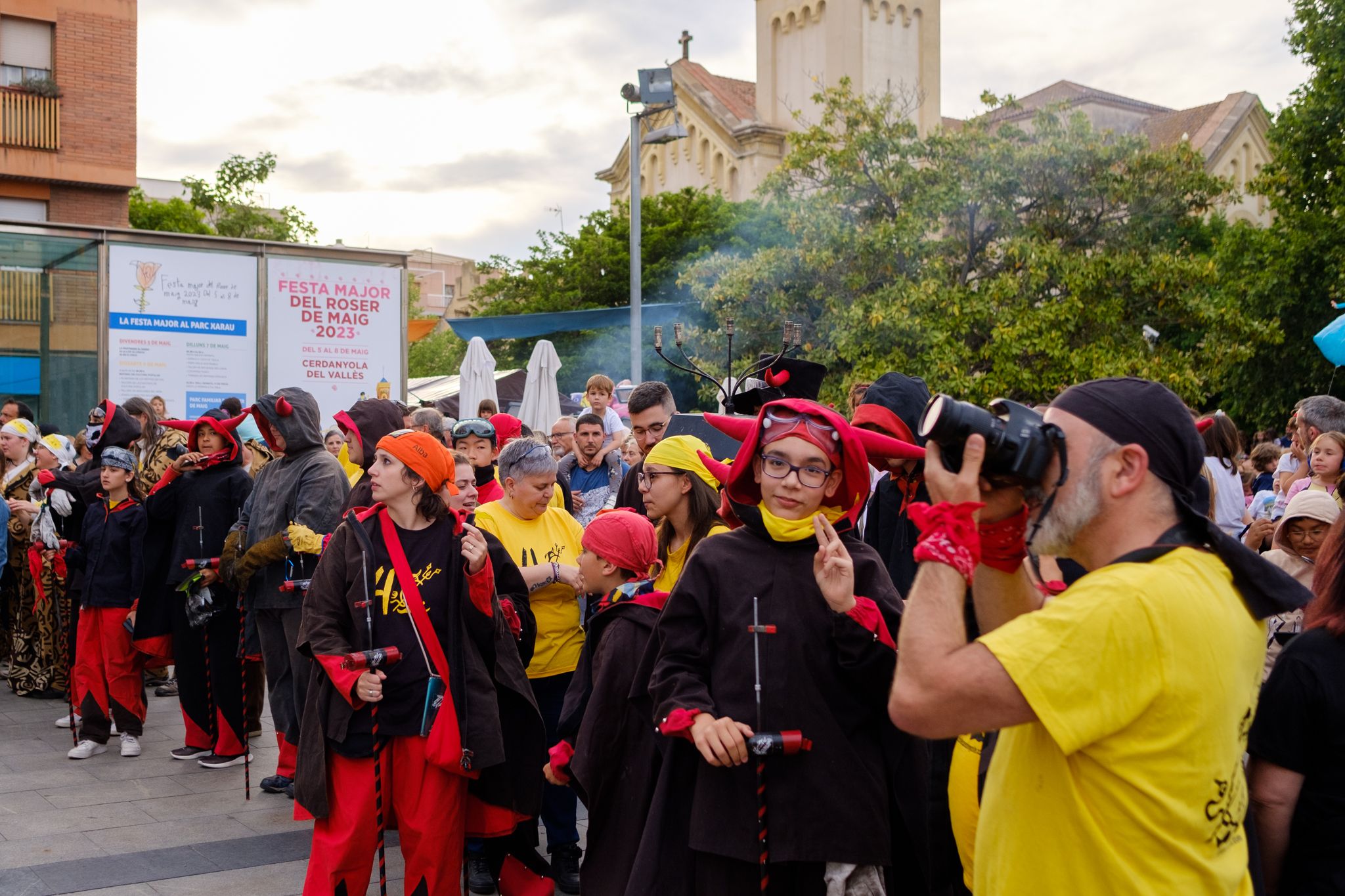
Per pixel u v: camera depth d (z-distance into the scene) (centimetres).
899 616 310
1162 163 2216
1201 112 4291
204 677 708
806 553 314
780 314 2281
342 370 1770
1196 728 183
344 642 437
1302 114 2280
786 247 2356
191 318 1677
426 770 431
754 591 309
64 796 643
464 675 438
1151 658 180
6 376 1652
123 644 724
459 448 679
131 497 741
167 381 1667
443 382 2750
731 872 303
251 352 1712
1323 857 254
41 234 1597
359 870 431
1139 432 194
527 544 541
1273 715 259
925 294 2075
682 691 304
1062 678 179
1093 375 1995
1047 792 192
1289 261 2244
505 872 481
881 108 2362
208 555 689
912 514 196
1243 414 2400
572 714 409
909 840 309
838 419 310
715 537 324
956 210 2242
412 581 437
